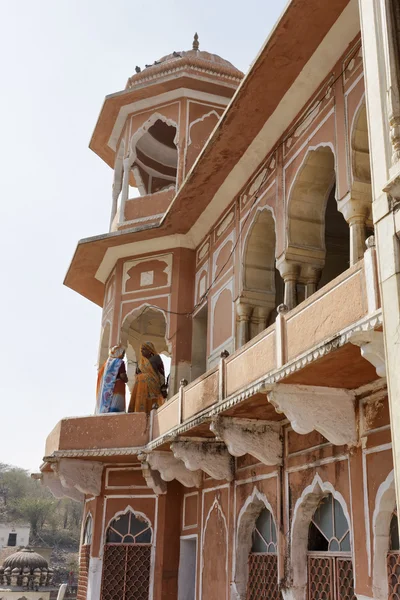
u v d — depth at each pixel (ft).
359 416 18.54
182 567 31.32
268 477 23.75
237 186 29.53
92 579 32.40
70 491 38.93
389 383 12.53
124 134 39.32
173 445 26.32
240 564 25.07
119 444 31.50
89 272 39.86
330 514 20.58
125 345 35.83
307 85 23.45
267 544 24.18
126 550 32.45
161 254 35.96
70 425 32.96
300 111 24.43
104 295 41.24
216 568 26.84
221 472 26.48
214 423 22.41
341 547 19.76
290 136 24.97
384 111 14.02
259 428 23.00
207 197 31.04
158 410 30.14
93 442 32.04
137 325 43.29
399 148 13.30
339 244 33.53
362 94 20.24
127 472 33.63
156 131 42.52
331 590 19.84
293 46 21.84
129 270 36.83
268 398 18.16
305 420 18.03
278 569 22.12
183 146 36.40
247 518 25.22
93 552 32.86
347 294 14.88
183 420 25.77
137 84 37.68
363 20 15.39
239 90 23.75
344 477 19.22
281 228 24.32
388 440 17.31
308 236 23.85
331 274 33.01
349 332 14.26
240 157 27.78
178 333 33.86
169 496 32.17
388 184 13.14
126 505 33.06
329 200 32.30
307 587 21.17
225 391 21.67
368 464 17.98
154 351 35.70
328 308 15.64
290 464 22.44
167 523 31.76
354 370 16.74
